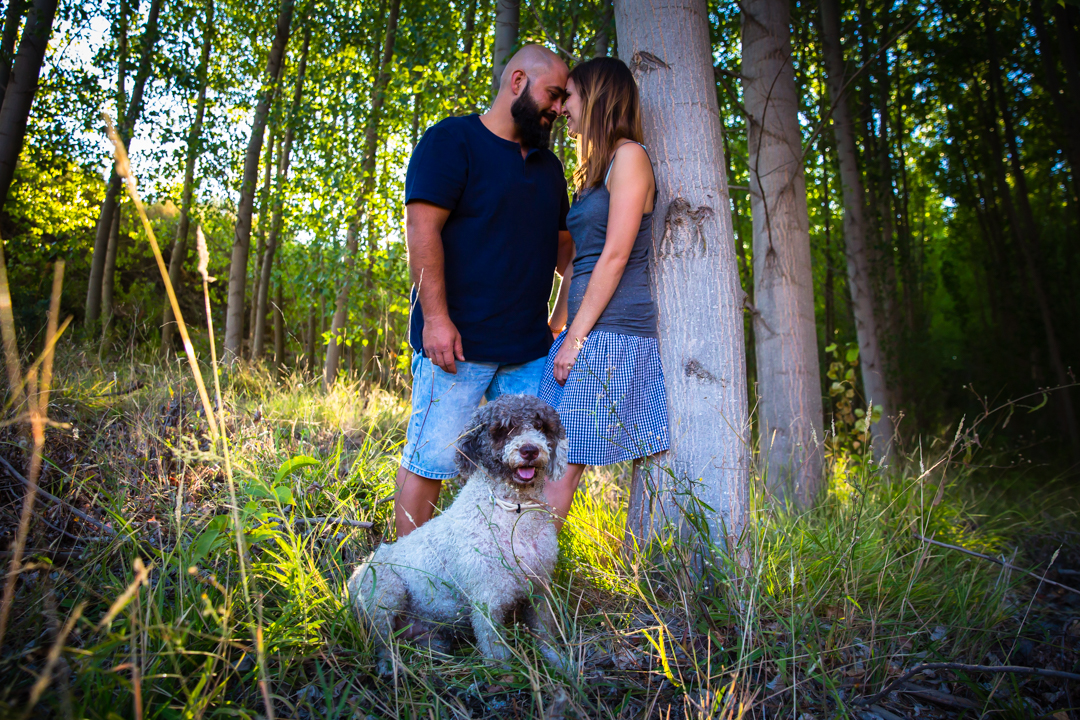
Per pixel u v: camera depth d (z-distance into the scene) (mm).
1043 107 11375
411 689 2027
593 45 6320
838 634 2414
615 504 3500
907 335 10484
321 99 10445
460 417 2957
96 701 1563
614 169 2725
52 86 8742
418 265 2758
